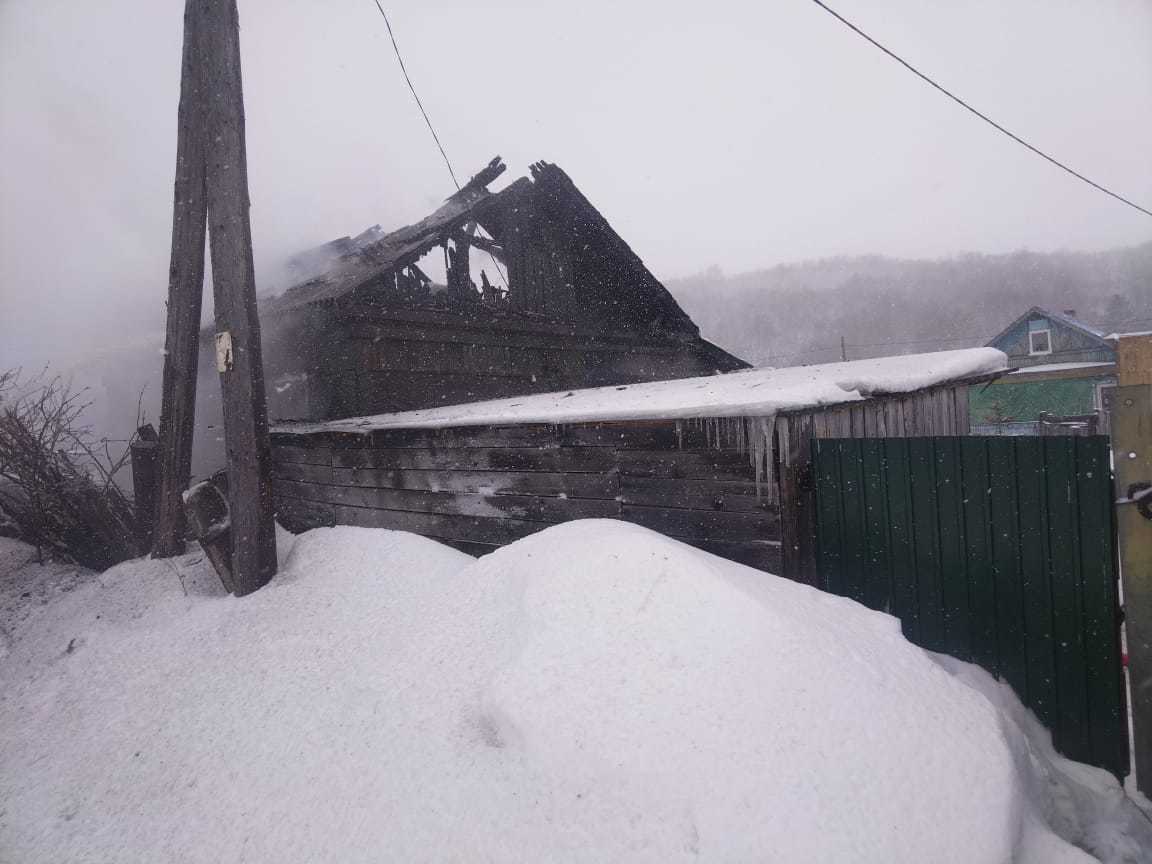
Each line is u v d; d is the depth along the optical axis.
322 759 2.47
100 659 3.85
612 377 11.05
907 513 3.34
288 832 2.19
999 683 3.01
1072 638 2.85
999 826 1.79
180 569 5.24
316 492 6.44
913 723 2.03
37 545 6.27
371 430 5.53
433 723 2.44
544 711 2.17
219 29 4.56
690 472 3.79
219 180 4.55
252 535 4.36
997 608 3.06
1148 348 21.44
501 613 2.88
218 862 2.14
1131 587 2.54
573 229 10.49
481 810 2.03
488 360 9.02
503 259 9.62
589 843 1.84
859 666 2.21
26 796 2.72
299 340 8.26
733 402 3.51
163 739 2.91
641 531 3.00
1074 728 2.86
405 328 8.03
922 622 3.32
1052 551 2.88
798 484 3.61
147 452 6.16
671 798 1.86
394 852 2.00
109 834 2.39
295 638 3.52
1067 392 22.62
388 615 3.43
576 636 2.40
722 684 2.12
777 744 1.93
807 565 3.72
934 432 5.45
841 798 1.80
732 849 1.72
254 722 2.84
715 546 3.71
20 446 6.04
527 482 4.57
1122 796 2.49
